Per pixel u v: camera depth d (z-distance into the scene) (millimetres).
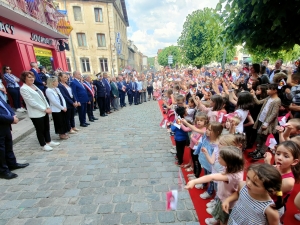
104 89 7910
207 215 2242
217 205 1933
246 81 5254
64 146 4523
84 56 21469
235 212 1503
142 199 2561
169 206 1618
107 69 22609
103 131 5746
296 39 3277
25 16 6254
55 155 4016
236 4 3455
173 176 3123
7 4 5539
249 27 3564
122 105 10812
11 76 6727
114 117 7832
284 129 2359
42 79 7133
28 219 2248
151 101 12883
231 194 1733
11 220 2238
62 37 10180
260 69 4758
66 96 5234
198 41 16438
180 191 2707
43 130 4211
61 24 10508
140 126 6270
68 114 5348
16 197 2656
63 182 3004
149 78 13586
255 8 2865
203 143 2518
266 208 1289
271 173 1212
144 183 2938
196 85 6934
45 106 4199
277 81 3613
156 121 6938
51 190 2799
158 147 4391
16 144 4617
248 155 3656
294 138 1893
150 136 5195
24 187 2887
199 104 3914
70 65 21266
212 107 3449
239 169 1664
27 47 7629
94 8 20594
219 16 4012
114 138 5074
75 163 3643
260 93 3736
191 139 3068
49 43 9672
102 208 2404
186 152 4066
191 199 2533
